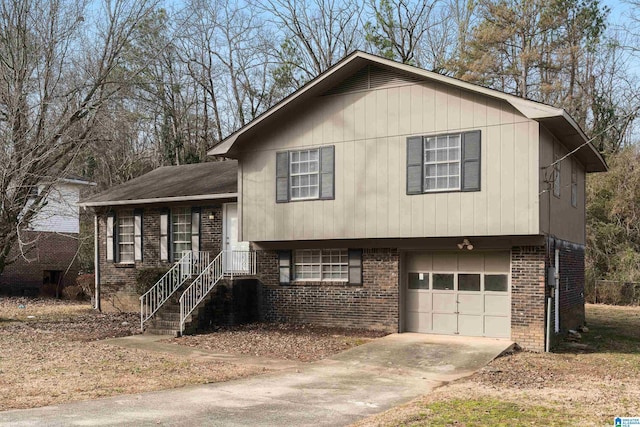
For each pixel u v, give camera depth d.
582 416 8.94
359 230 17.27
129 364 13.26
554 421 8.62
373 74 17.30
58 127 22.19
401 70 16.66
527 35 35.53
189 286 18.39
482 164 15.64
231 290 19.00
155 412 9.16
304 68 40.81
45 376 11.83
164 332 17.77
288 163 18.50
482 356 14.31
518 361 14.09
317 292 19.12
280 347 15.66
